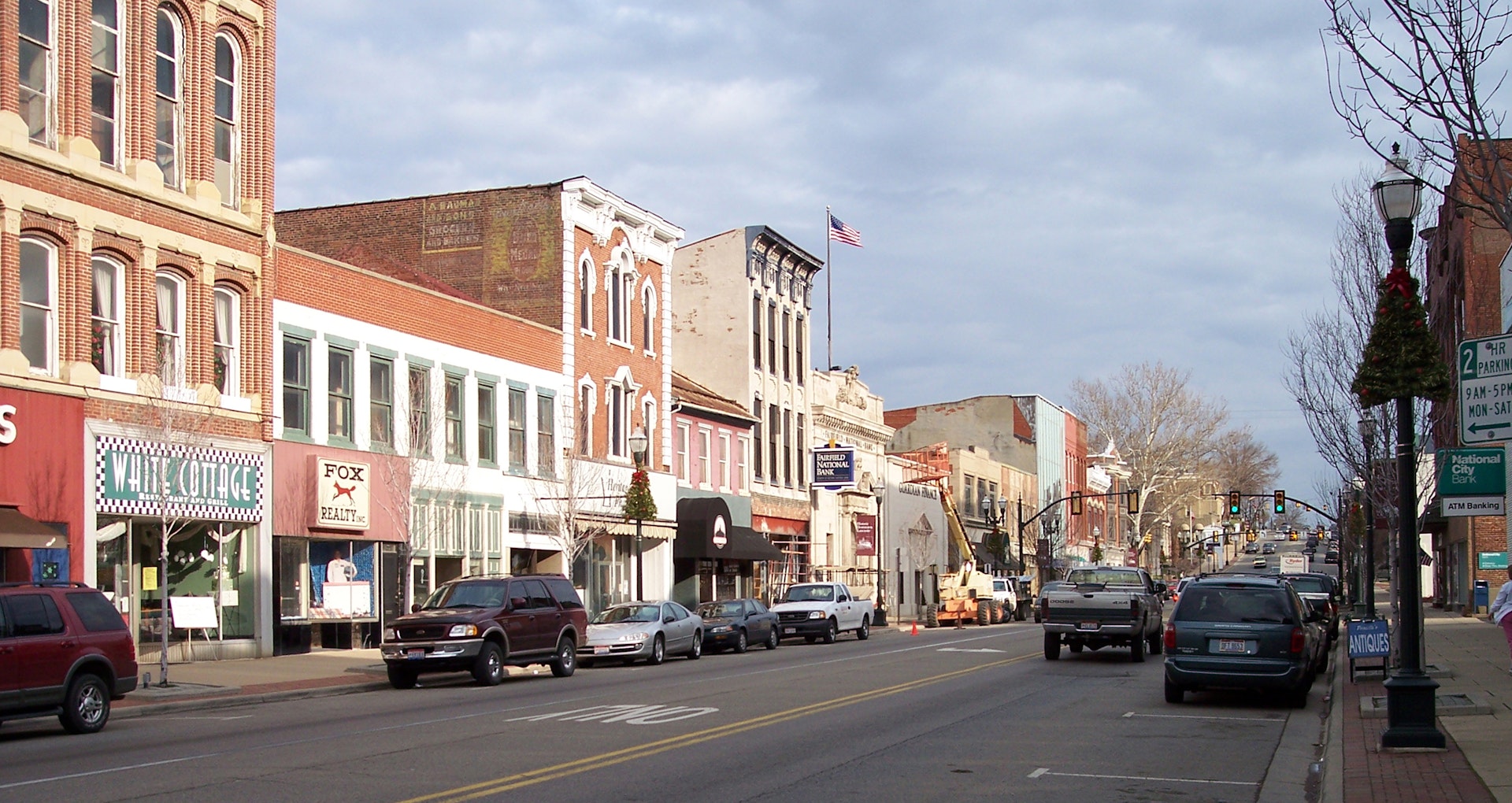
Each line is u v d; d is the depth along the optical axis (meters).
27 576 24.91
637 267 48.88
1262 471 123.50
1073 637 31.89
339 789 12.31
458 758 14.46
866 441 70.12
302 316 32.75
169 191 28.92
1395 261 15.15
